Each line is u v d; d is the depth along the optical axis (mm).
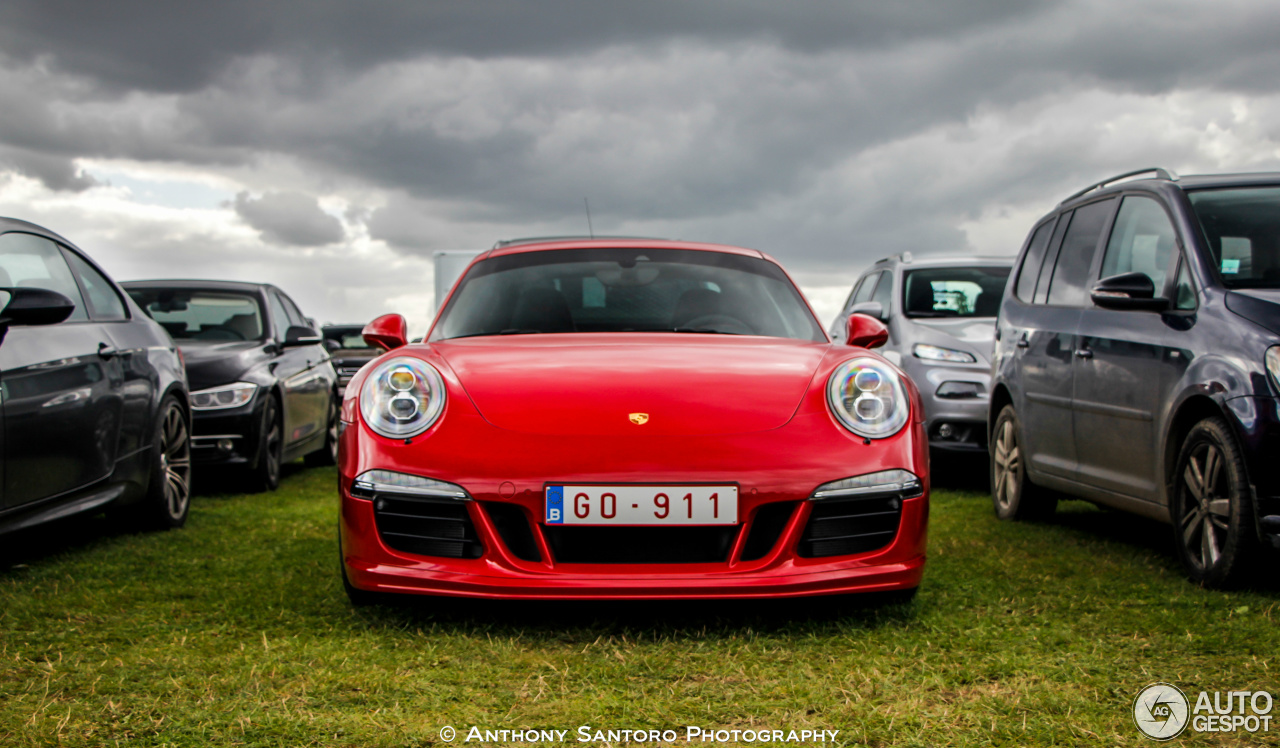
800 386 3297
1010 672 2705
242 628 3195
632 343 3672
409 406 3186
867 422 3189
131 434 4664
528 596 2982
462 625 3201
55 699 2514
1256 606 3400
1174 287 4082
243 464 6703
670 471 3008
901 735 2279
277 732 2291
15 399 3711
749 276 4359
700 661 2822
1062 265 5176
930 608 3377
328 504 6320
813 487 3055
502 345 3654
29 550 4535
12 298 3713
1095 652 2869
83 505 4266
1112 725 2324
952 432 7301
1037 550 4508
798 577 3027
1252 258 3963
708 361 3432
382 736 2268
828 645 2963
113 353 4520
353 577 3162
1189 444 3803
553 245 4512
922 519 3191
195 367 6727
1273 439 3430
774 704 2467
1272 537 3391
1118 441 4328
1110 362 4387
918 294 8133
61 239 4547
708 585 2982
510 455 3041
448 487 3039
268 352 7359
